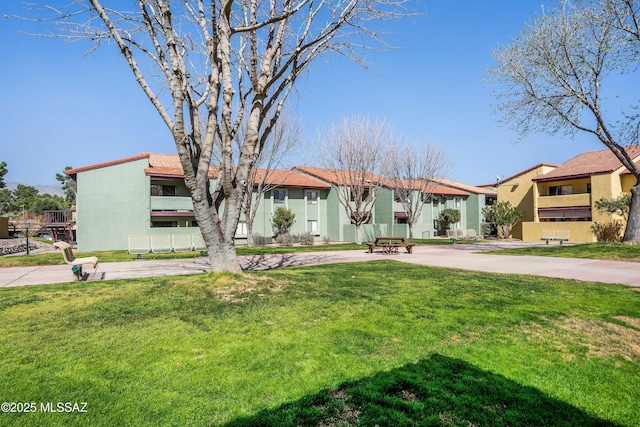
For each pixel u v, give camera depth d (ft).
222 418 10.11
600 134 59.93
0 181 195.62
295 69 30.40
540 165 116.98
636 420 10.38
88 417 10.11
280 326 17.63
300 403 10.81
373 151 89.30
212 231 27.45
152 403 10.81
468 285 28.53
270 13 29.35
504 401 11.18
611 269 41.37
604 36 54.34
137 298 22.58
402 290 26.27
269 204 110.32
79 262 36.40
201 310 20.18
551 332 17.44
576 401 11.32
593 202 98.12
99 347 14.85
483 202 152.05
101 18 24.27
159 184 95.86
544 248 67.21
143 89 24.79
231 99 26.84
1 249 70.44
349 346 15.19
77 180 86.33
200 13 27.66
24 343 15.25
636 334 17.52
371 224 115.55
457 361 13.92
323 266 43.09
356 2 28.94
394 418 10.11
